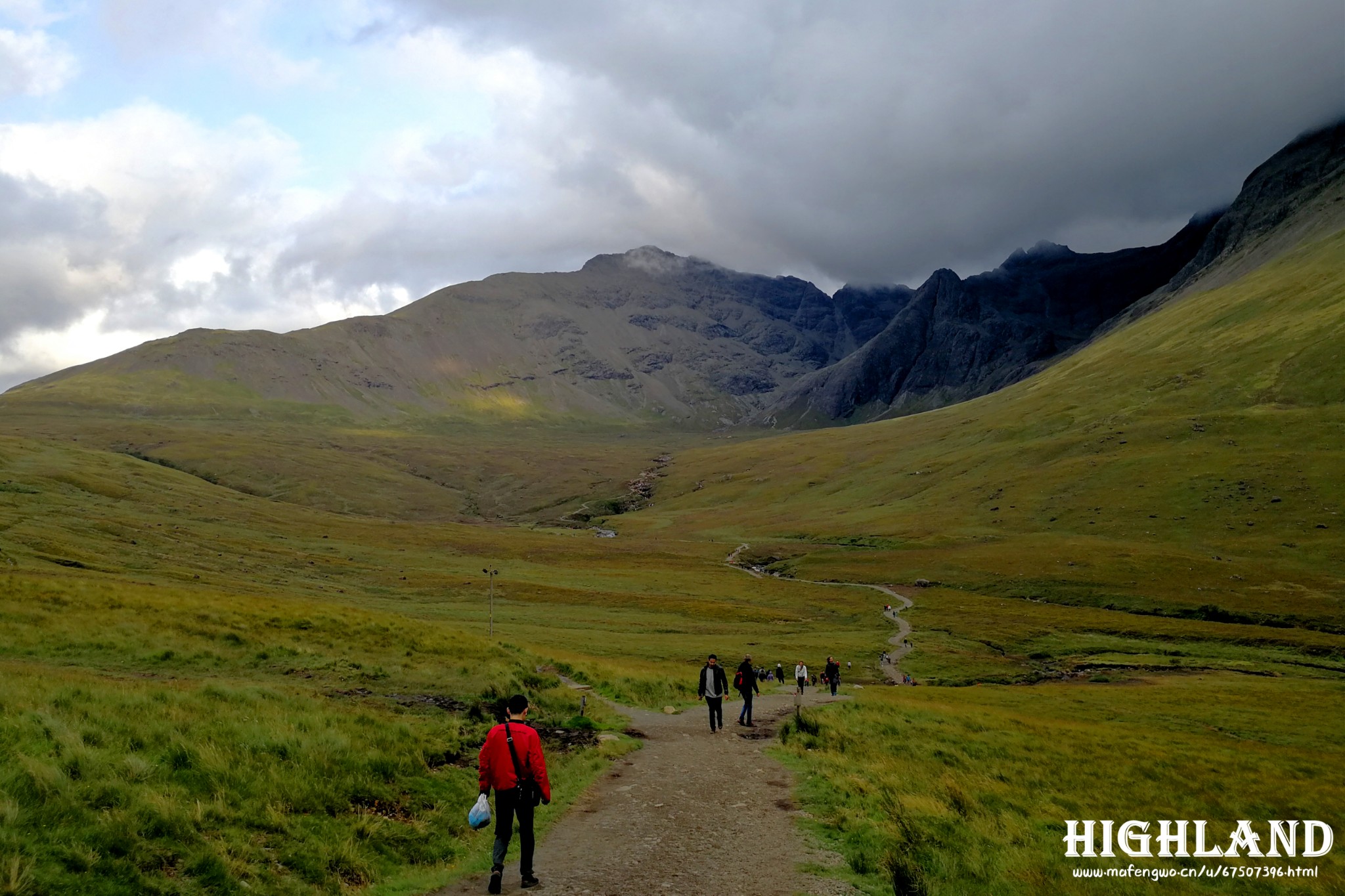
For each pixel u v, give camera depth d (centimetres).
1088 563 15800
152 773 1438
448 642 4653
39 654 3095
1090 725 5244
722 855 1570
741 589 15600
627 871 1448
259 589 9762
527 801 1363
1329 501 17362
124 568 9350
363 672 3506
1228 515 17925
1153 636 11388
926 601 14275
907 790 2292
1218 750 4309
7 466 18650
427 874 1412
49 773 1260
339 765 1773
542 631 9400
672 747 2888
